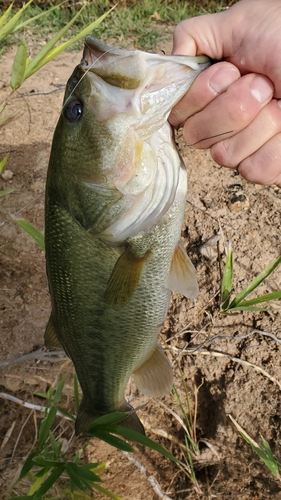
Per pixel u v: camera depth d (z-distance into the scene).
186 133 0.23
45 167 0.48
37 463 0.27
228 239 0.42
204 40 0.23
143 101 0.20
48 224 0.24
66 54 0.64
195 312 0.40
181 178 0.23
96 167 0.22
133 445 0.39
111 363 0.28
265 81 0.22
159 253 0.24
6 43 0.66
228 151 0.23
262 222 0.42
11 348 0.40
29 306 0.41
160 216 0.23
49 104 0.54
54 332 0.29
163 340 0.40
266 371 0.37
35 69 0.30
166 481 0.38
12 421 0.38
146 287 0.25
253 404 0.36
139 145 0.21
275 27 0.21
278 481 0.35
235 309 0.32
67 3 0.75
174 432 0.39
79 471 0.27
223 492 0.36
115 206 0.22
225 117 0.21
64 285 0.25
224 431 0.37
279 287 0.39
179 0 0.79
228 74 0.21
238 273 0.40
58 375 0.39
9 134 0.51
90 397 0.29
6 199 0.46
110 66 0.20
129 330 0.26
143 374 0.30
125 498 0.36
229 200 0.44
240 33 0.22
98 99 0.21
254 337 0.38
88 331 0.26
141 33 0.68
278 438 0.35
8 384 0.39
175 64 0.20
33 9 0.74
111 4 0.75
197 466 0.38
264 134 0.22
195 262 0.41
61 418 0.39
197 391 0.39
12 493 0.34
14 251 0.43
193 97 0.22
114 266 0.24
